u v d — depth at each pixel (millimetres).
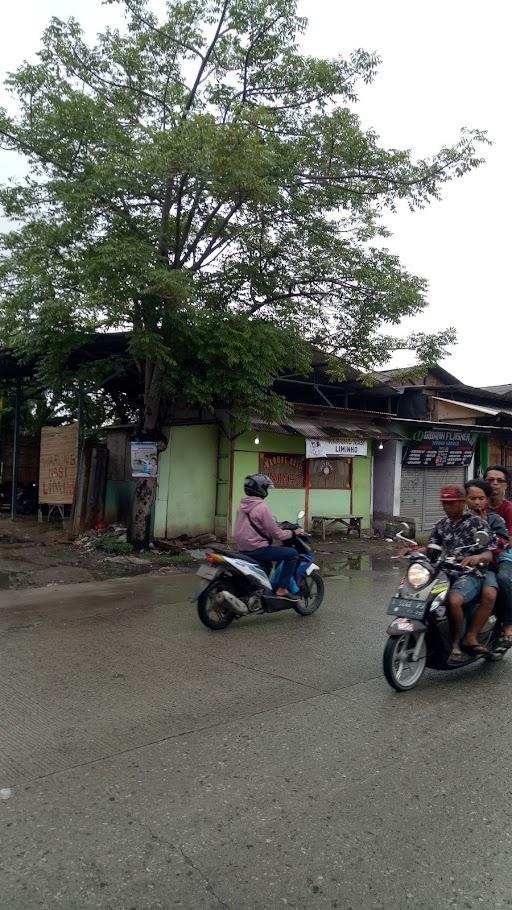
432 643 5066
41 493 15078
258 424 12789
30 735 4047
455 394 21422
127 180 9664
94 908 2492
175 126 9766
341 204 11375
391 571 10898
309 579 7500
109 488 13711
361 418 15664
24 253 10375
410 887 2631
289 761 3721
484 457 19203
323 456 14281
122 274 9180
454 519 5250
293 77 10734
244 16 10266
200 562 11055
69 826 3037
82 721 4270
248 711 4469
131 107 10766
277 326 11562
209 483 13625
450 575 5141
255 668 5426
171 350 10281
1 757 3750
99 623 6922
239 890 2600
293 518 14508
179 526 13195
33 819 3094
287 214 11086
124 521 13352
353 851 2861
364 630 6770
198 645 6098
